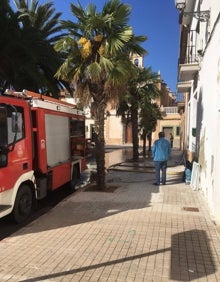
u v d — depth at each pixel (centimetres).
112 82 950
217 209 664
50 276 438
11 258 496
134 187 1081
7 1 1453
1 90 724
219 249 538
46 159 836
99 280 428
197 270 460
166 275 443
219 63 678
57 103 935
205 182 903
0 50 1465
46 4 1941
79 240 572
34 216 797
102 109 1020
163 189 1051
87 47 950
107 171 1505
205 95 959
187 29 1909
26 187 743
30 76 1541
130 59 1003
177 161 2102
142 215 733
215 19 807
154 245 551
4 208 646
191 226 655
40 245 548
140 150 3234
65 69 979
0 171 632
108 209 784
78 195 943
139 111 2248
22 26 1545
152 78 2031
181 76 1421
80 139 1177
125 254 512
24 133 723
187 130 2038
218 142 664
